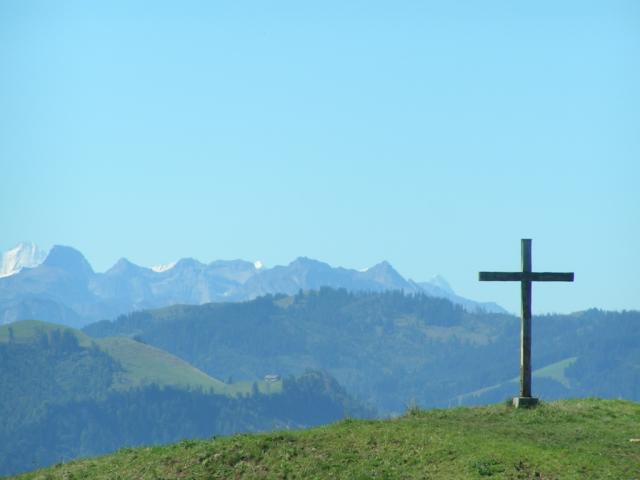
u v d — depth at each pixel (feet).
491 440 203.62
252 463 199.72
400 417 233.55
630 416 229.25
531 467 188.85
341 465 196.54
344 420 225.76
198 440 218.18
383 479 188.85
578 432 215.72
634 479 183.83
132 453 214.69
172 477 197.06
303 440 208.74
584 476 184.44
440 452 197.67
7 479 213.87
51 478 206.80
